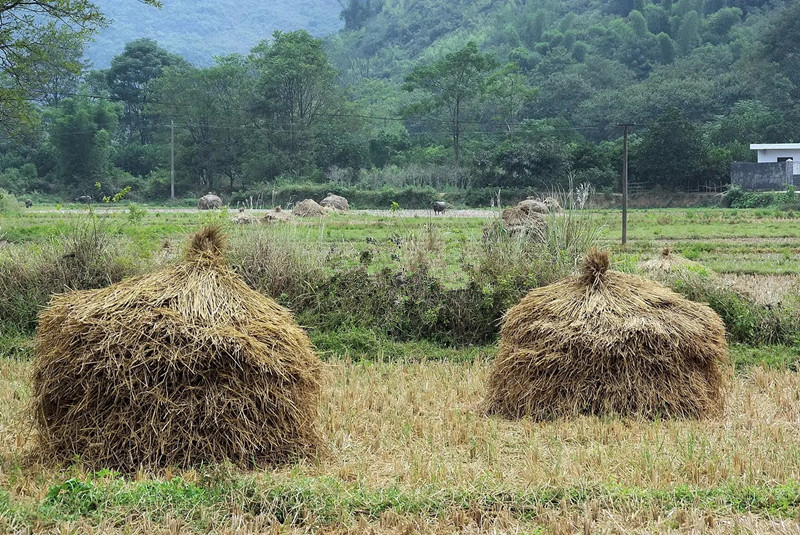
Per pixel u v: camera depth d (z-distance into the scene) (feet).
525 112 290.76
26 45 77.66
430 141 265.95
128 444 17.74
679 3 428.15
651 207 182.70
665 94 263.70
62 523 14.39
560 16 485.15
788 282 46.16
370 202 193.47
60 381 18.03
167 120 242.99
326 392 23.99
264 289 33.94
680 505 15.28
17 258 35.50
